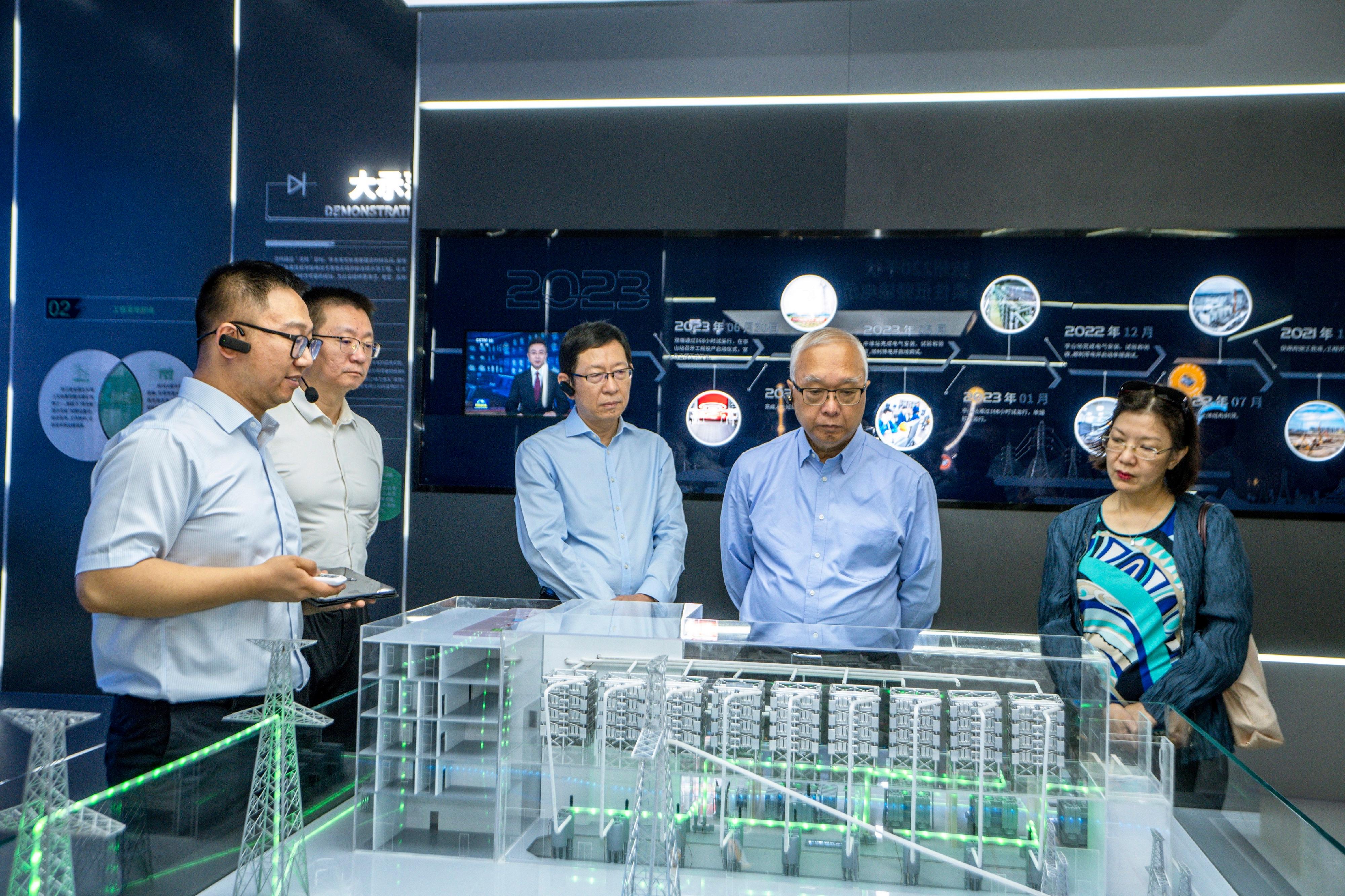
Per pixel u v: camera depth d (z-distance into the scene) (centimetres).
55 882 98
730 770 128
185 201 393
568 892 121
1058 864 123
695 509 371
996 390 358
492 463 379
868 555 232
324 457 258
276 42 388
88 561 155
